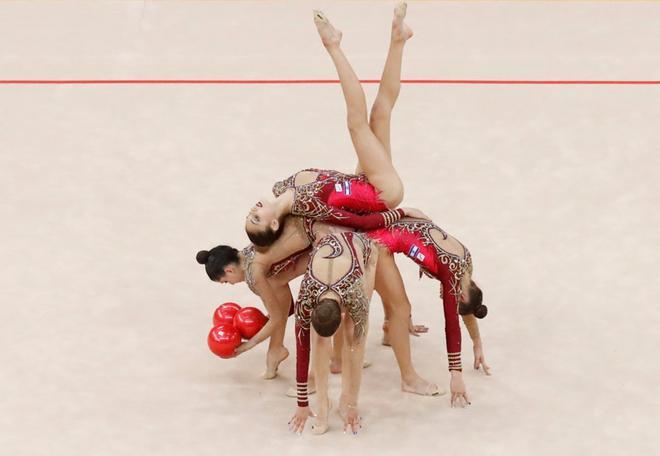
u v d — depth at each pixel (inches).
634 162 1273.4
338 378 896.9
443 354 936.3
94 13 1736.0
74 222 1155.3
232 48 1600.6
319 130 1355.8
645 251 1091.3
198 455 784.3
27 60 1557.6
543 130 1352.1
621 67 1529.3
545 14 1729.8
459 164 1270.9
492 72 1517.0
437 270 845.2
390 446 794.2
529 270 1060.5
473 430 815.1
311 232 855.1
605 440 800.9
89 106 1427.2
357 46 1590.8
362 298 793.6
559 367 903.1
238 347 878.4
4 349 930.1
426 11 1743.4
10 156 1296.8
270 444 797.9
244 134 1349.7
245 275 872.3
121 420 831.7
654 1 1780.3
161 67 1541.6
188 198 1202.6
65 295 1021.2
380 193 869.2
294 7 1765.5
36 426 822.5
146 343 948.6
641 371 894.4
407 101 1433.3
